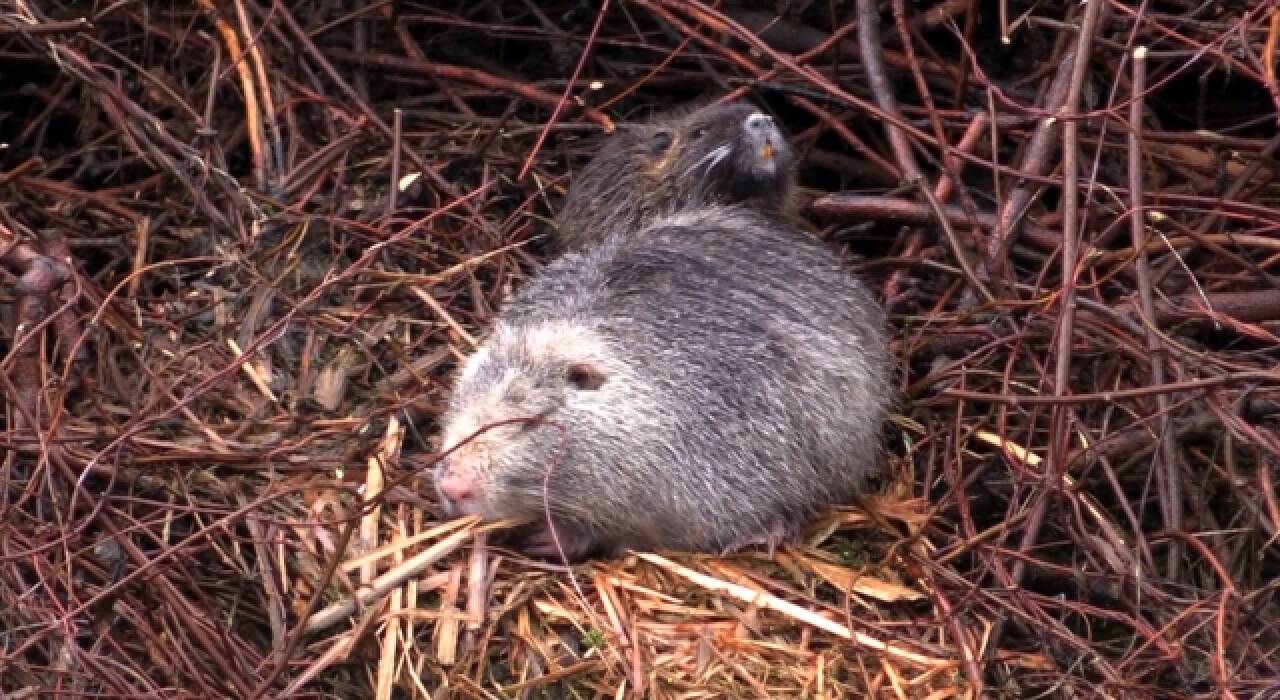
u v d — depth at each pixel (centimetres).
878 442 849
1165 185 994
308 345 880
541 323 808
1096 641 822
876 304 885
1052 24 952
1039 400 816
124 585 730
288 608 770
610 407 782
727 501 793
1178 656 753
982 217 955
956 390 863
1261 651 782
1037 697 757
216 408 858
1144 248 866
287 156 988
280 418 850
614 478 780
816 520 826
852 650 759
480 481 772
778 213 955
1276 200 962
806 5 1055
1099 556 819
